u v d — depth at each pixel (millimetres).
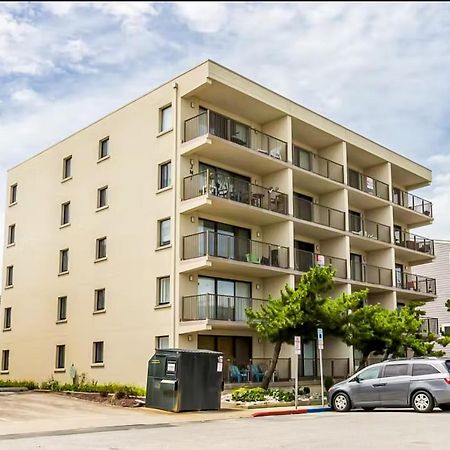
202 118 27375
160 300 26406
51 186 34281
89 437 13656
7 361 35594
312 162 34000
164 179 27328
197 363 20438
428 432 13867
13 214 37344
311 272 24562
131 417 18453
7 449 11625
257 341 28188
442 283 46438
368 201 36844
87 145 32031
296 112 30828
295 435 13531
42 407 21531
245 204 26891
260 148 30312
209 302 25953
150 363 21141
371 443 12078
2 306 36719
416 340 27719
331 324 24359
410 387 19328
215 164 28281
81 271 30891
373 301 37188
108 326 28578
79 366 29844
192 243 25844
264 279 29531
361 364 27859
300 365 29578
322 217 34094
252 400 22500
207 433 14188
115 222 29281
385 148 38125
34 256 34719
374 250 37906
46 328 32625
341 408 20719
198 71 26469
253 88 28078
